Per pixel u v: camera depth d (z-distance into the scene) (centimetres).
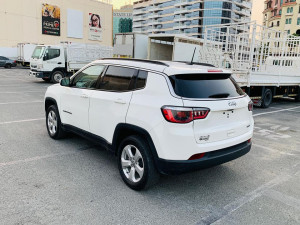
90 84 450
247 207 337
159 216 307
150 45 1727
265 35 1095
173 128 312
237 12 10025
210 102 331
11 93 1203
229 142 351
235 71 980
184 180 408
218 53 1107
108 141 402
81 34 5147
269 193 378
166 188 378
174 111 311
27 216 293
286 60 1316
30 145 523
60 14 4769
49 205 317
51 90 552
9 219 286
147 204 332
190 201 345
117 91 391
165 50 1839
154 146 329
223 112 344
